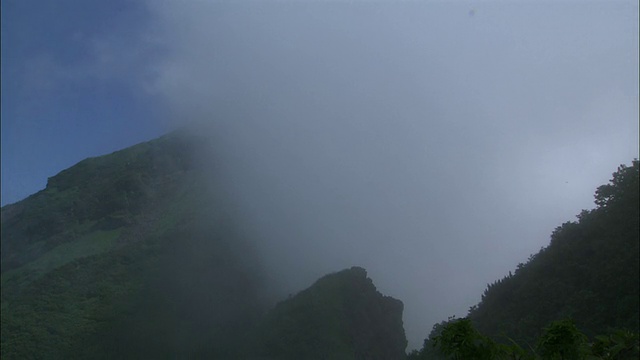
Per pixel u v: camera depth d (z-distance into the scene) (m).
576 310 13.70
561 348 5.88
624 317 12.80
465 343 5.66
